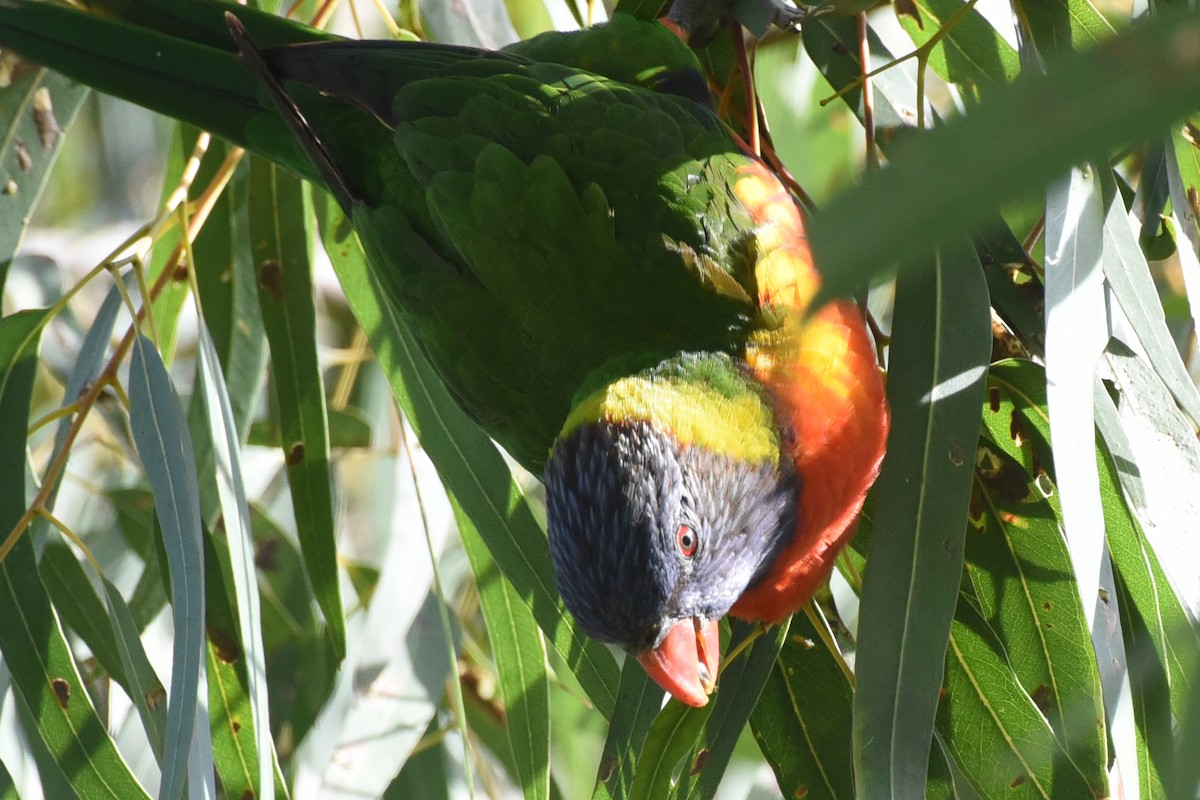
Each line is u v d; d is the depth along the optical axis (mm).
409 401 6715
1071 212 4910
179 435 5887
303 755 7512
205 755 5590
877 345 6164
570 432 5496
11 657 6148
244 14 7066
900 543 5004
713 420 5422
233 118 6969
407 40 6848
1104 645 4797
